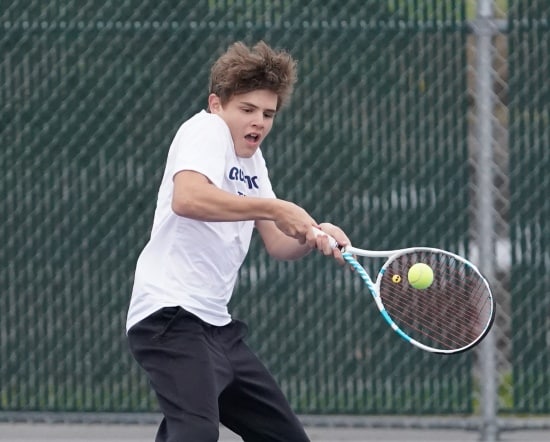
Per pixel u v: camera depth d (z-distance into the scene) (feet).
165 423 38.70
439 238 60.13
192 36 60.90
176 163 37.04
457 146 59.88
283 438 39.58
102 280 61.26
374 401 60.34
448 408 60.08
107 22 61.05
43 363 61.26
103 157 61.16
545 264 59.93
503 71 61.16
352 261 40.14
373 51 60.08
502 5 63.10
